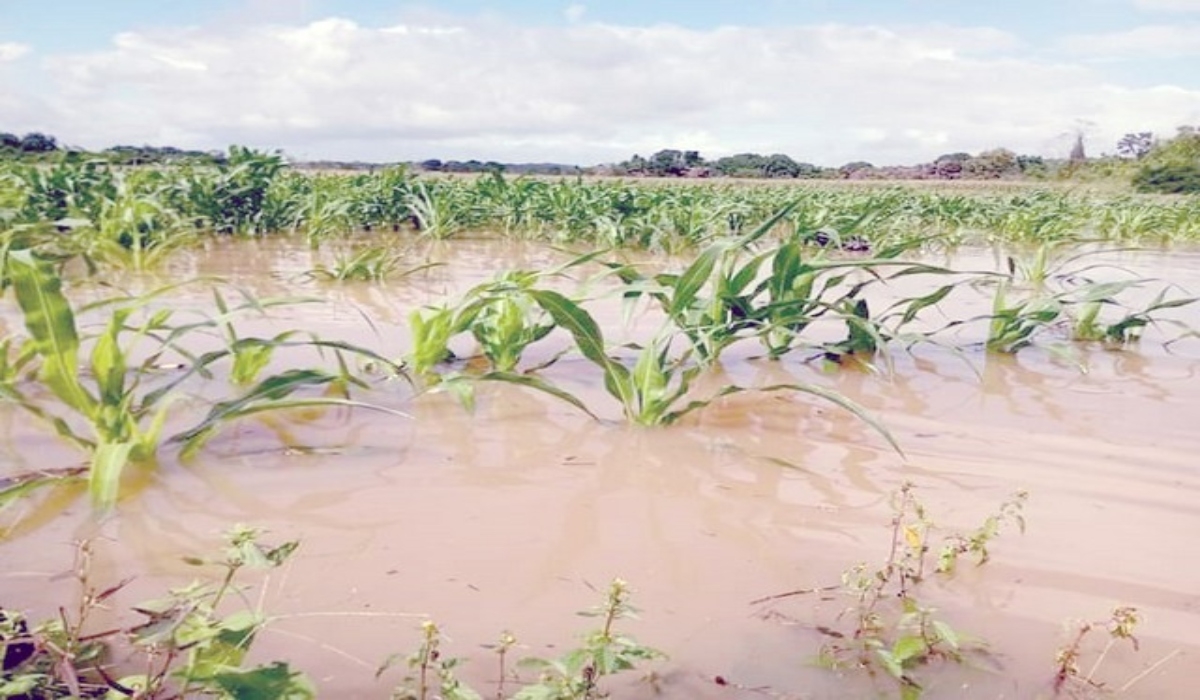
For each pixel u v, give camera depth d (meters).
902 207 12.02
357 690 1.24
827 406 2.81
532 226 9.59
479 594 1.53
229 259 6.44
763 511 1.94
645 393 2.54
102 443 2.02
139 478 2.00
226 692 1.02
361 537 1.74
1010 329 3.72
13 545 1.64
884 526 1.87
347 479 2.04
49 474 1.99
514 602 1.51
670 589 1.58
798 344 3.37
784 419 2.65
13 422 2.35
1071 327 4.29
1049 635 1.46
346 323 3.87
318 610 1.46
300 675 1.05
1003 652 1.40
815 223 7.80
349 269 5.29
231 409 2.08
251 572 1.57
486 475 2.10
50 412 2.44
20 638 1.21
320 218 7.80
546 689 1.14
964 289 5.57
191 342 3.36
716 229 8.98
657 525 1.85
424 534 1.76
